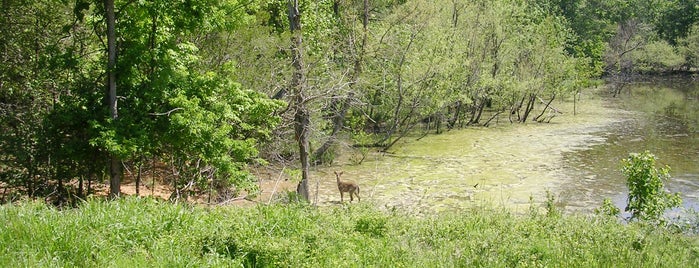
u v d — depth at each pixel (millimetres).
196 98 12422
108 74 12219
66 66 12617
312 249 7965
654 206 12680
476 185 19594
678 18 70250
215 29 14859
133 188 16484
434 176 21094
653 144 26984
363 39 24344
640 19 70375
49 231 7109
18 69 13609
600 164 22828
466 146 26953
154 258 6887
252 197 14438
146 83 12906
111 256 6781
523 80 33875
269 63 17406
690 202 17219
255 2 15547
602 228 10461
